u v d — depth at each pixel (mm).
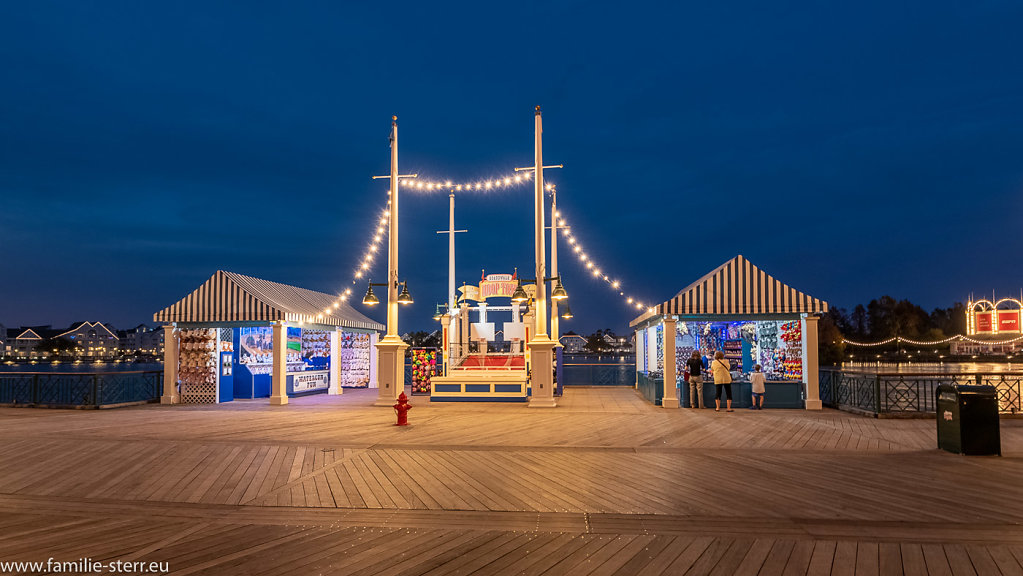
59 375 16609
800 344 16281
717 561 4664
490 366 21438
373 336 25578
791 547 4969
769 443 10000
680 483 7145
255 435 10930
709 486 7000
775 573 4426
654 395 16906
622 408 15859
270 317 17578
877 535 5262
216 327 18109
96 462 8469
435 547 5004
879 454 8977
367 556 4793
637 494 6648
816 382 15602
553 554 4824
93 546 5047
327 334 23250
